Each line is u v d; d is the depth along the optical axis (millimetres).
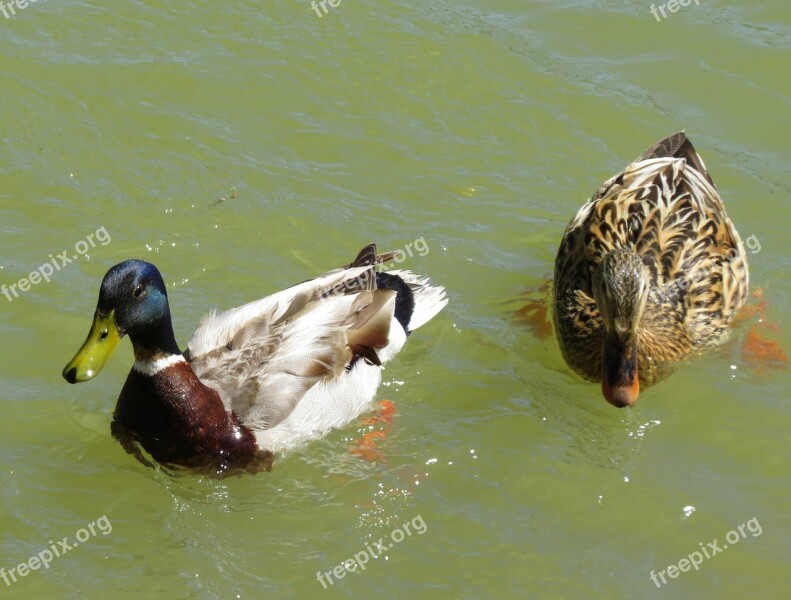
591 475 9500
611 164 12828
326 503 9320
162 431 9625
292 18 14602
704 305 10734
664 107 13508
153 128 13016
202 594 8383
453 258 11789
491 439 9930
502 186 12562
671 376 10523
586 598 8375
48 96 13258
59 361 10492
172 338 9641
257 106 13383
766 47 14242
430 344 11031
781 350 10750
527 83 13789
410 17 14664
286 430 9766
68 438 9844
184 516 9172
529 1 14797
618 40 14430
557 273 11258
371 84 13727
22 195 12102
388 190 12484
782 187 12500
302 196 12328
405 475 9570
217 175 12516
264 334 9969
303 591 8430
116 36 14117
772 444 9773
